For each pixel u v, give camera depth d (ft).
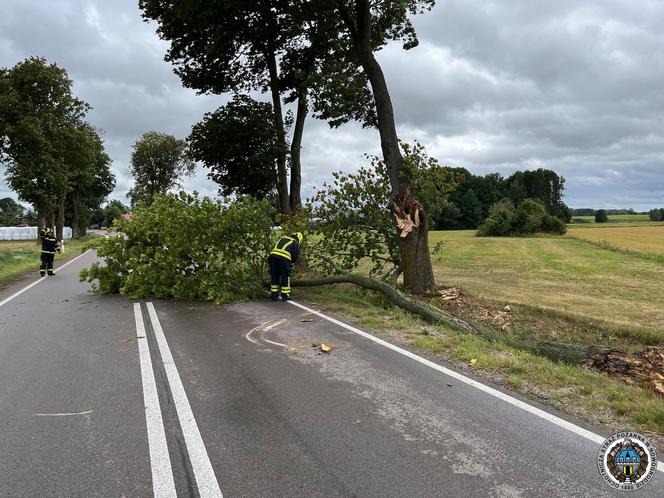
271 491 10.60
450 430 13.69
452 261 79.10
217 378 18.34
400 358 21.01
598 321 32.73
